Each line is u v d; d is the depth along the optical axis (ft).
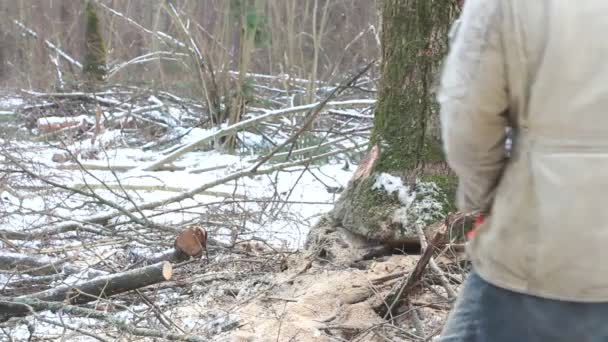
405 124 14.10
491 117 5.14
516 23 4.88
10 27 50.26
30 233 15.87
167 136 34.27
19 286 13.65
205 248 13.73
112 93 39.81
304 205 21.86
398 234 13.50
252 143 32.58
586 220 4.89
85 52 43.68
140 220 16.71
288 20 41.04
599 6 4.77
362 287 12.31
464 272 12.13
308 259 14.07
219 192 22.90
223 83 35.45
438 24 13.71
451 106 5.21
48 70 44.57
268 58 44.60
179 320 12.17
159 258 14.12
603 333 5.05
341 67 43.16
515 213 5.22
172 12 36.70
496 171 5.48
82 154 29.35
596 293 5.00
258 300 12.60
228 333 11.41
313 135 28.91
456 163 5.46
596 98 4.79
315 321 11.57
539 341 5.23
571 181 4.90
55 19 54.49
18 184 21.29
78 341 11.68
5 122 33.60
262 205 20.29
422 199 13.61
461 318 5.74
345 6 48.11
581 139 4.87
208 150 33.32
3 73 49.19
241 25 35.32
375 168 14.29
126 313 12.66
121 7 49.14
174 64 40.88
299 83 37.83
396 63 14.19
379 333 11.17
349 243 14.12
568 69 4.80
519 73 4.94
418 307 11.76
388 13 14.33
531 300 5.22
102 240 16.40
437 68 13.75
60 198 20.38
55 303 11.23
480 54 5.01
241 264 15.07
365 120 32.01
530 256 5.15
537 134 5.03
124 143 33.37
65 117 34.32
